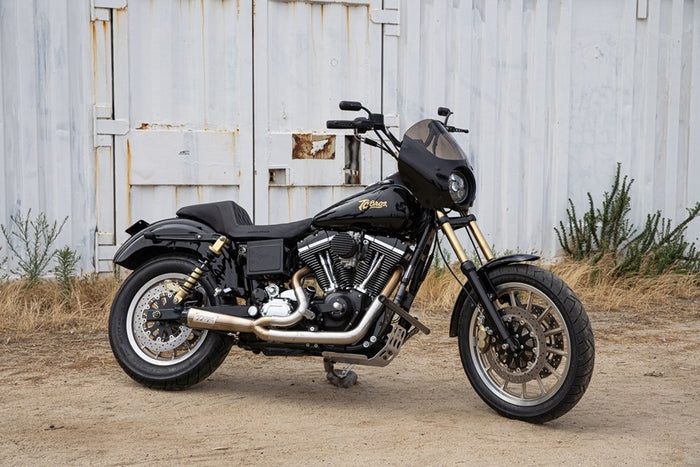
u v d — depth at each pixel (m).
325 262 5.10
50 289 7.74
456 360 6.42
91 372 5.85
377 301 4.92
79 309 7.40
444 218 5.03
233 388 5.58
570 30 9.59
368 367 6.20
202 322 5.27
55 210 8.07
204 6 8.41
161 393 5.41
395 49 8.97
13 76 7.89
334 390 5.57
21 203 7.95
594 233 9.55
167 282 5.58
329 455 4.31
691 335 7.45
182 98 8.40
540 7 9.45
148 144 8.31
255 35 8.54
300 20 8.68
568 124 9.65
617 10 9.78
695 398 5.51
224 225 5.44
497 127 9.39
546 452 4.39
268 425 4.80
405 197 5.02
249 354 6.55
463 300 5.08
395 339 4.96
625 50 9.80
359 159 8.91
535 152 9.54
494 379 5.11
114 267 8.21
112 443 4.45
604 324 7.84
